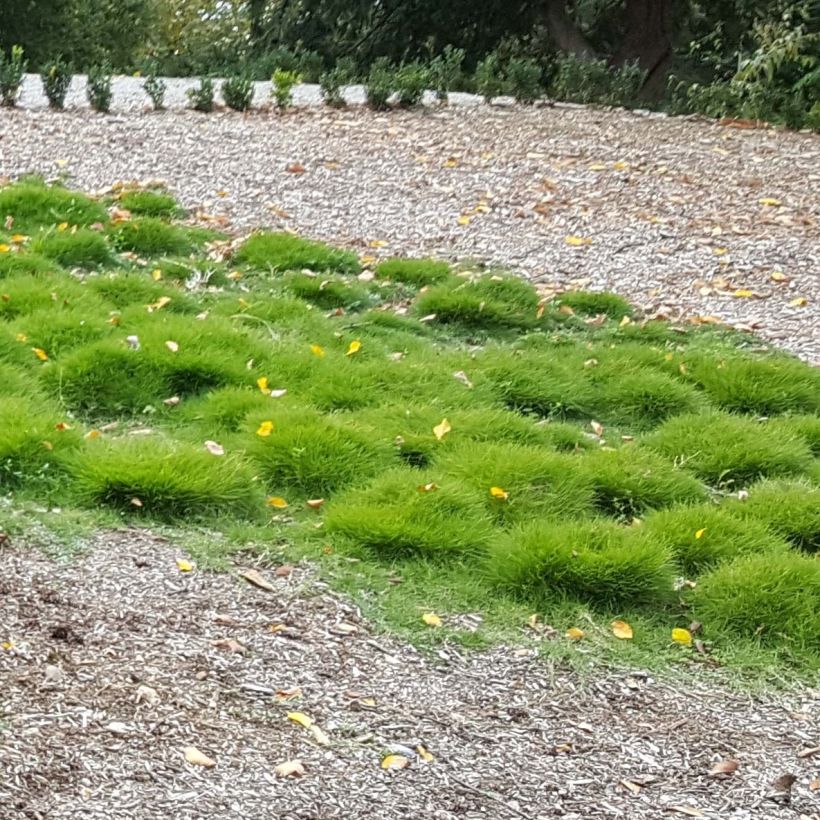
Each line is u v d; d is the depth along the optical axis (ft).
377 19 55.57
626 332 20.56
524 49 56.90
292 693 11.69
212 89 33.94
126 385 16.81
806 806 11.16
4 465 14.28
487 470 15.24
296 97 37.19
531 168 28.58
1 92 32.50
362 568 13.56
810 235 24.89
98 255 21.44
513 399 17.85
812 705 12.41
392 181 27.20
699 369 18.94
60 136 28.91
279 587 13.11
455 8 54.34
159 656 11.85
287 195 25.89
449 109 35.55
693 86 42.60
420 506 14.35
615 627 13.15
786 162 30.12
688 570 14.10
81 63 66.08
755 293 22.39
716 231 24.90
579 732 11.75
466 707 11.88
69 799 10.23
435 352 19.19
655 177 28.30
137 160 27.45
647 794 11.12
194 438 15.90
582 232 24.75
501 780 11.07
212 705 11.39
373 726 11.46
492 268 23.02
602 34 57.21
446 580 13.56
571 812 10.83
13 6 61.98
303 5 55.98
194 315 19.56
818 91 38.27
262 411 16.21
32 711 10.94
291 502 14.74
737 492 15.85
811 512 15.07
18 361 17.04
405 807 10.66
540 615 13.25
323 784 10.76
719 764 11.51
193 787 10.53
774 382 18.62
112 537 13.56
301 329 19.42
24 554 13.00
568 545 13.76
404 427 16.34
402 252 23.52
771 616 13.32
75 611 12.25
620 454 15.92
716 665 12.85
